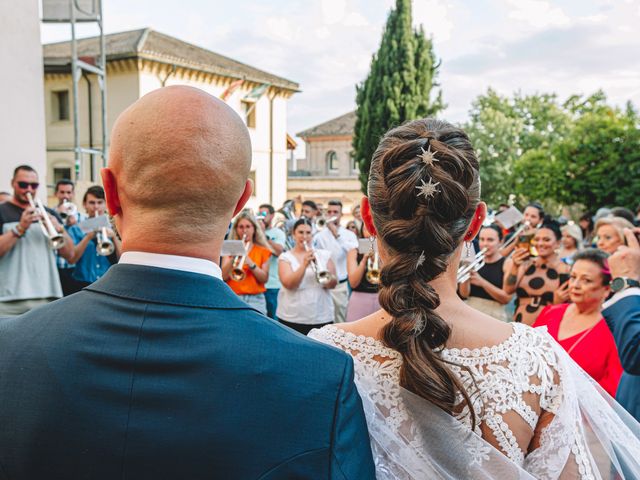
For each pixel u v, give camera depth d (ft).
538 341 3.93
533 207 19.42
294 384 2.91
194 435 2.74
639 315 6.32
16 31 27.55
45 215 16.19
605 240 11.32
